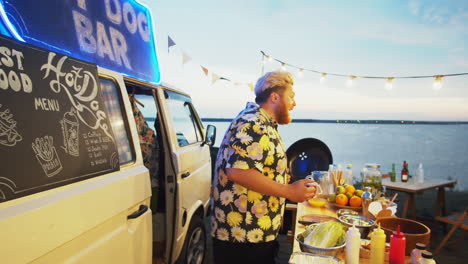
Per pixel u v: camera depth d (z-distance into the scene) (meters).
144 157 2.90
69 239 1.24
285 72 2.05
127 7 2.73
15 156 1.09
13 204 1.05
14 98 1.14
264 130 1.89
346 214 2.35
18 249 1.02
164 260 2.73
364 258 1.75
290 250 4.43
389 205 2.45
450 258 4.31
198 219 3.34
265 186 1.85
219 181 2.03
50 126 1.28
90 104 1.58
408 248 1.71
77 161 1.39
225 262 2.02
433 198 8.04
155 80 3.23
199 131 4.13
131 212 1.79
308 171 4.64
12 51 1.19
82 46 2.09
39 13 1.77
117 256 1.60
